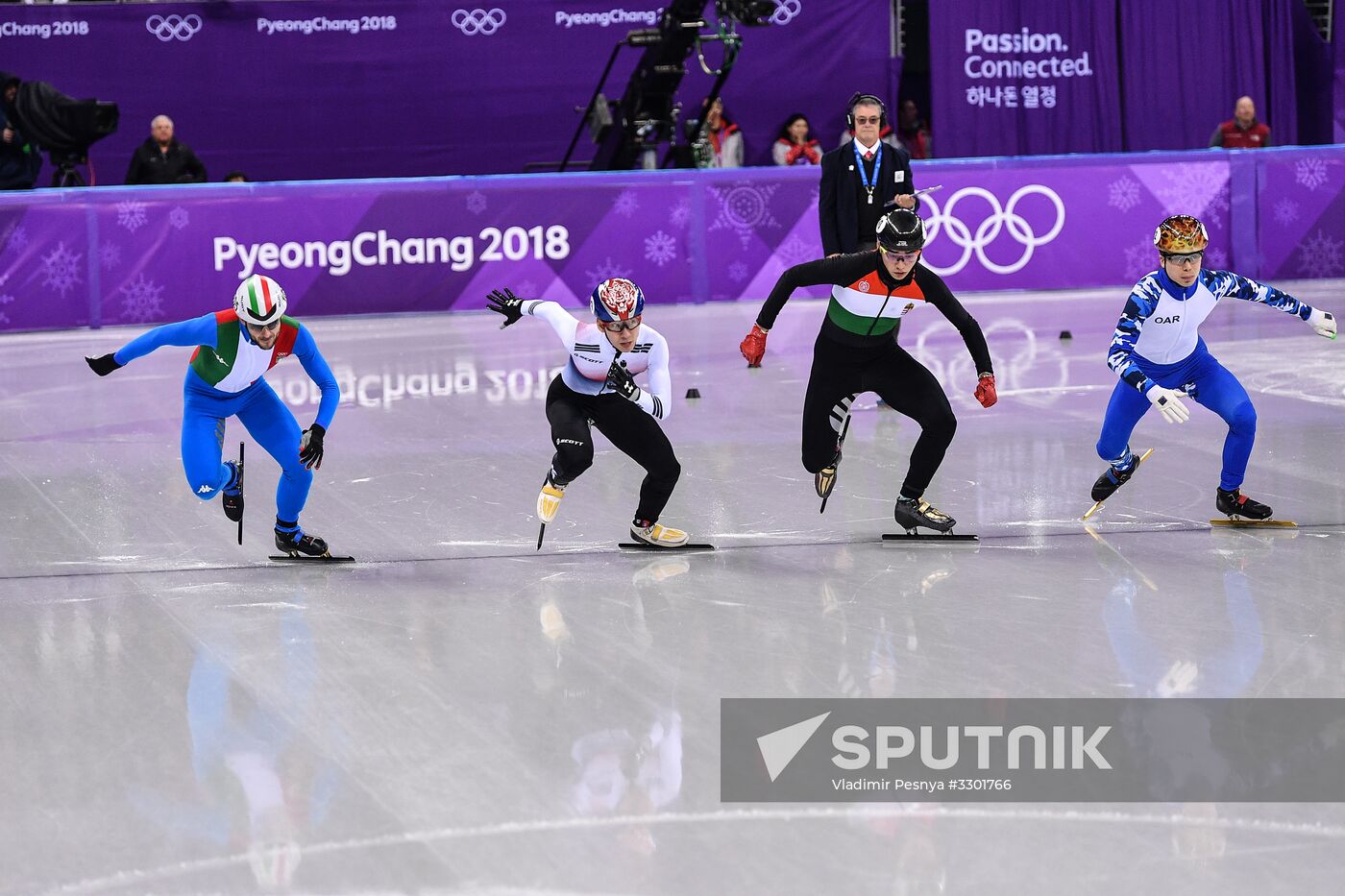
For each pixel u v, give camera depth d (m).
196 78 41.28
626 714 10.93
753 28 42.31
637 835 8.91
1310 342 28.20
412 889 8.27
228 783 9.81
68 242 33.00
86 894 8.32
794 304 35.16
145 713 11.15
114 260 33.28
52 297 33.03
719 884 8.27
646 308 35.03
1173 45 42.47
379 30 41.75
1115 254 36.56
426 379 26.41
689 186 35.19
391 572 15.06
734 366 27.22
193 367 14.45
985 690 11.34
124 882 8.45
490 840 8.87
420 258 34.56
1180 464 19.17
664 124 38.59
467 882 8.36
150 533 16.73
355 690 11.58
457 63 42.12
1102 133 42.53
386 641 12.82
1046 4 41.66
